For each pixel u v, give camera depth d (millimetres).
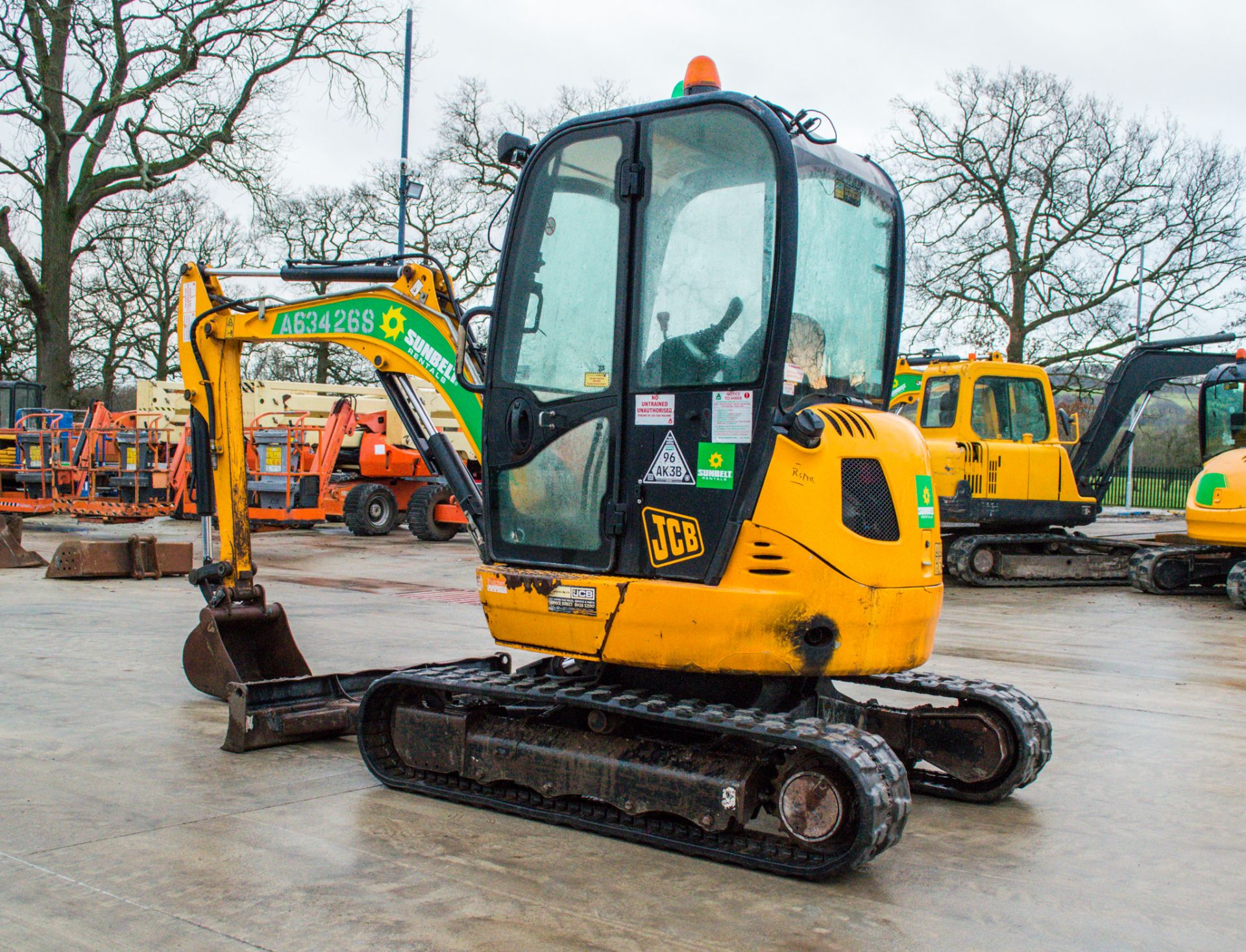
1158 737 5988
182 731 5617
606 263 4324
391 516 19188
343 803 4523
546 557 4473
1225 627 10242
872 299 4641
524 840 4109
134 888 3576
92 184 23141
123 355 34031
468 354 5188
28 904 3438
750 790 3850
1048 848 4227
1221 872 3992
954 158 28422
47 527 19656
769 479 3936
